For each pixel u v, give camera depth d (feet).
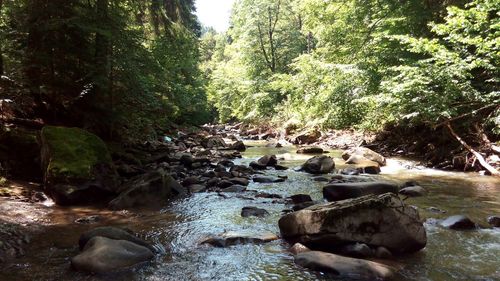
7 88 33.91
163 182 27.76
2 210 22.13
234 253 17.65
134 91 41.11
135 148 47.85
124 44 39.34
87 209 25.11
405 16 51.47
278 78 103.30
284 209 24.70
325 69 57.52
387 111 46.60
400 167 40.86
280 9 119.34
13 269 15.67
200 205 26.27
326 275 15.19
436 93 38.68
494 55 36.73
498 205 25.29
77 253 17.46
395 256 17.12
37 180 29.73
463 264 16.22
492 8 35.27
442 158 41.37
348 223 17.28
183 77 84.53
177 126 88.63
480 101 38.88
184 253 17.72
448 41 41.57
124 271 15.60
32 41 35.40
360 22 59.52
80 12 37.50
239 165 41.81
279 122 91.71
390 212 17.61
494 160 36.91
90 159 28.19
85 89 36.50
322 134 69.82
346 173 37.45
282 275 15.29
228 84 132.16
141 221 22.66
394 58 50.57
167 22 56.39
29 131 32.81
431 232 20.17
